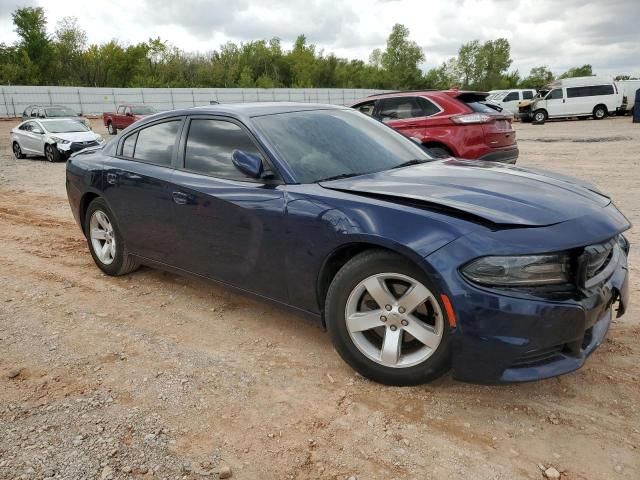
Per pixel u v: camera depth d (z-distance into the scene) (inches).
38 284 186.7
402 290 109.8
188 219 147.2
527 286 95.8
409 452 94.3
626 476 87.2
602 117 1096.8
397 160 146.4
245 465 91.7
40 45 2471.7
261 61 3378.4
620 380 114.8
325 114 156.9
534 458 92.0
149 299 170.1
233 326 148.7
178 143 157.0
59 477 88.5
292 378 120.0
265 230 126.8
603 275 103.4
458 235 99.0
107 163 178.7
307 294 123.3
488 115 322.3
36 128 652.7
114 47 2753.4
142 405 110.0
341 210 113.3
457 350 100.0
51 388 117.2
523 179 124.6
